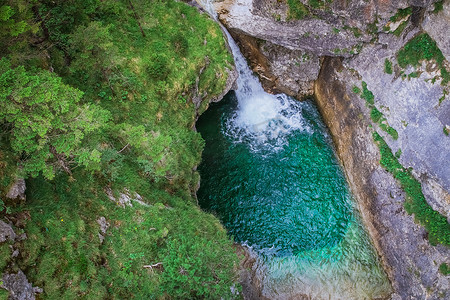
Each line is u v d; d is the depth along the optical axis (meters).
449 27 22.62
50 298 17.19
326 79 33.34
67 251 18.38
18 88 14.49
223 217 30.27
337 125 33.00
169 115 28.42
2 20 16.84
